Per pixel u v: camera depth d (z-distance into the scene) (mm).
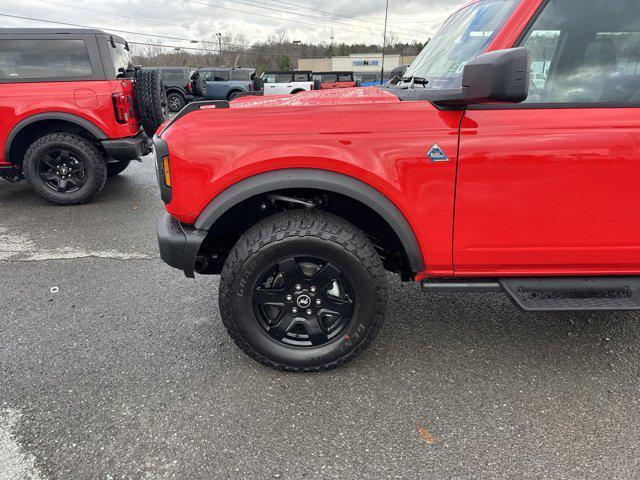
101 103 4922
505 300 2996
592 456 1771
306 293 2115
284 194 2213
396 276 3369
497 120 1871
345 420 1976
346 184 1939
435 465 1744
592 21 1916
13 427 1938
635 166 1870
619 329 2641
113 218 4805
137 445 1843
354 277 2047
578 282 2107
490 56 1647
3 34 4668
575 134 1853
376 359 2398
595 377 2238
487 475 1698
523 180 1904
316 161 1923
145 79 5410
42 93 4840
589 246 2010
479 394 2133
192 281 3346
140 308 2953
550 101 1949
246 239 2057
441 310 2887
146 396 2127
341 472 1719
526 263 2078
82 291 3191
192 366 2348
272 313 2285
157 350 2490
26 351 2482
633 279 2113
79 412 2025
